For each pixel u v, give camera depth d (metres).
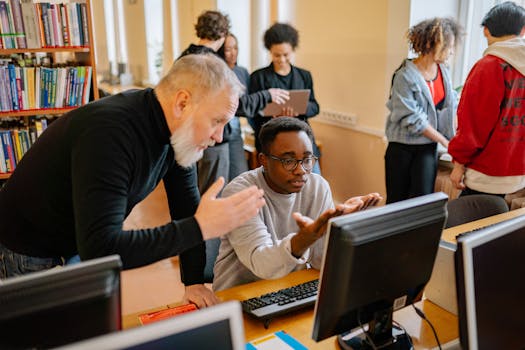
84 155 1.28
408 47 3.51
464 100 2.48
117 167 1.29
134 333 0.75
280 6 4.91
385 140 3.79
